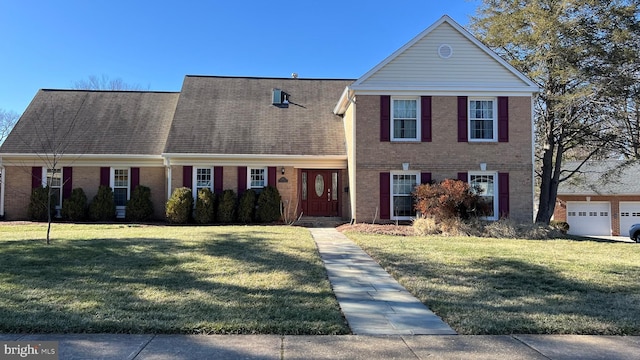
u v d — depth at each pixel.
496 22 19.55
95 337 4.52
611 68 16.78
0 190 18.38
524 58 19.48
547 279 7.52
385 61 16.78
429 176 16.75
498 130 16.91
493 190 16.86
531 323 5.09
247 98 20.97
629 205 28.67
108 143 18.86
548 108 18.81
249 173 18.19
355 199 16.64
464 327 4.95
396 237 13.40
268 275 7.41
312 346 4.37
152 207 18.34
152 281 6.85
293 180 18.39
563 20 17.44
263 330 4.75
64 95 21.45
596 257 9.83
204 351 4.18
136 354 4.09
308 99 21.38
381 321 5.25
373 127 16.78
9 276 7.06
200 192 17.33
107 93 21.94
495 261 9.08
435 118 16.84
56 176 18.47
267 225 16.88
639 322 5.17
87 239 11.29
